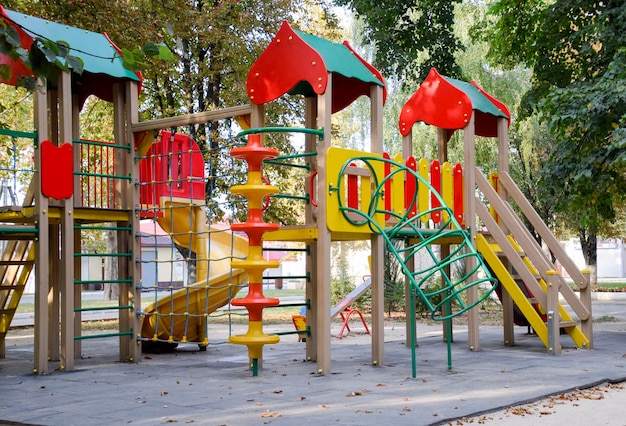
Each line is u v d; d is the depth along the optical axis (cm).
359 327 1619
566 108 1298
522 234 1074
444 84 1138
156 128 977
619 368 853
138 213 1001
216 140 1930
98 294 4272
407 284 1158
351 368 877
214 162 2011
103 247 4012
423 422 541
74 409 627
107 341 1370
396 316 1916
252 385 751
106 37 1017
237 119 923
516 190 1182
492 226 1098
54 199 893
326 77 830
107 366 955
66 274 907
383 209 906
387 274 1975
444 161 1223
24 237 986
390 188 983
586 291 1097
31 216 895
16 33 427
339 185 834
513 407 618
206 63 2042
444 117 1138
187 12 1866
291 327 1669
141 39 1638
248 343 813
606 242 6481
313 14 2478
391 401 634
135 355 993
